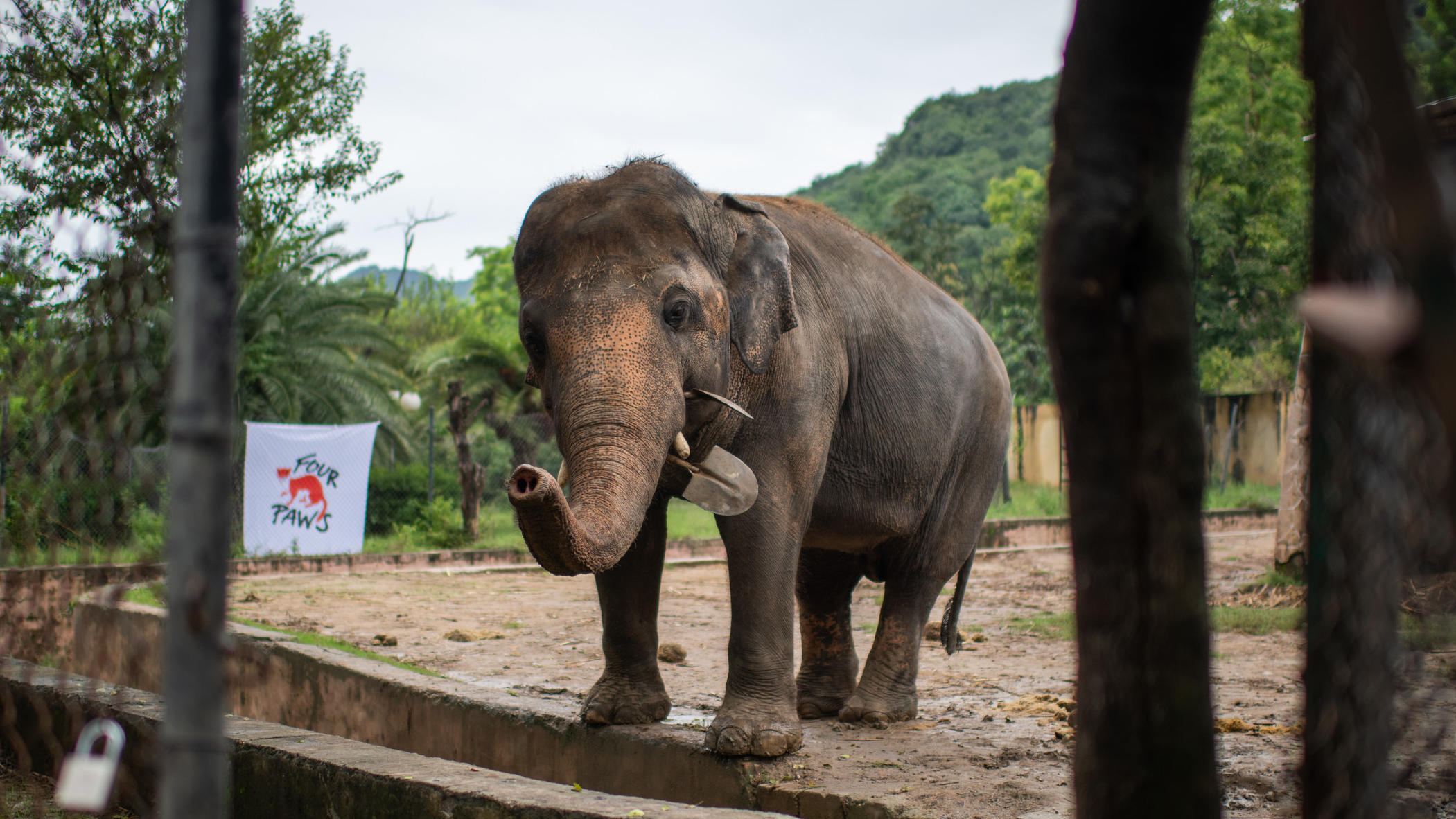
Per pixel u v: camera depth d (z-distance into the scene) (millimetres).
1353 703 1194
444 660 8578
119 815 4129
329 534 17297
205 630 1315
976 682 7293
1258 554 17703
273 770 4070
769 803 4441
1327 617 1205
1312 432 1226
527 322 4664
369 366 25766
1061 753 4906
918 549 6324
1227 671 7293
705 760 4684
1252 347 34688
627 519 4051
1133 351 1284
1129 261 1271
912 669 6047
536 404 29609
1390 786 1197
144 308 2963
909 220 66250
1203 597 1326
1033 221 42062
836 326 5551
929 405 6039
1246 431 32000
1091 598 1356
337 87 18500
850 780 4430
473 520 20141
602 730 5117
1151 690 1331
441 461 25859
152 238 2932
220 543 1330
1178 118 1260
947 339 6320
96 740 2896
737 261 4934
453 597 13086
